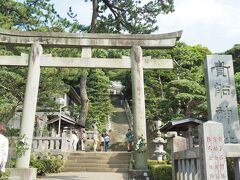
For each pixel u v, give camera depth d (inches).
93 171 550.0
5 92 604.4
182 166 232.4
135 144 418.0
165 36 468.4
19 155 401.4
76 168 560.1
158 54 996.6
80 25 854.5
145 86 1067.3
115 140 1099.3
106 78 1333.7
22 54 459.5
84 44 463.2
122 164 560.7
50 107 717.3
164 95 1024.9
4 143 229.0
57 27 571.8
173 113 889.5
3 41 459.5
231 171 236.7
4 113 599.2
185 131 552.4
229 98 418.9
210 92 421.1
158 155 553.3
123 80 1724.9
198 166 185.2
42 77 576.4
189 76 985.5
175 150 265.4
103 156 597.3
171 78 1054.4
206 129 169.8
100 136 932.6
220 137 168.9
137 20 890.7
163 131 570.3
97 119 1157.1
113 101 1855.3
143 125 427.2
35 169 408.2
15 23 608.1
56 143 625.6
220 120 410.0
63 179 420.5
